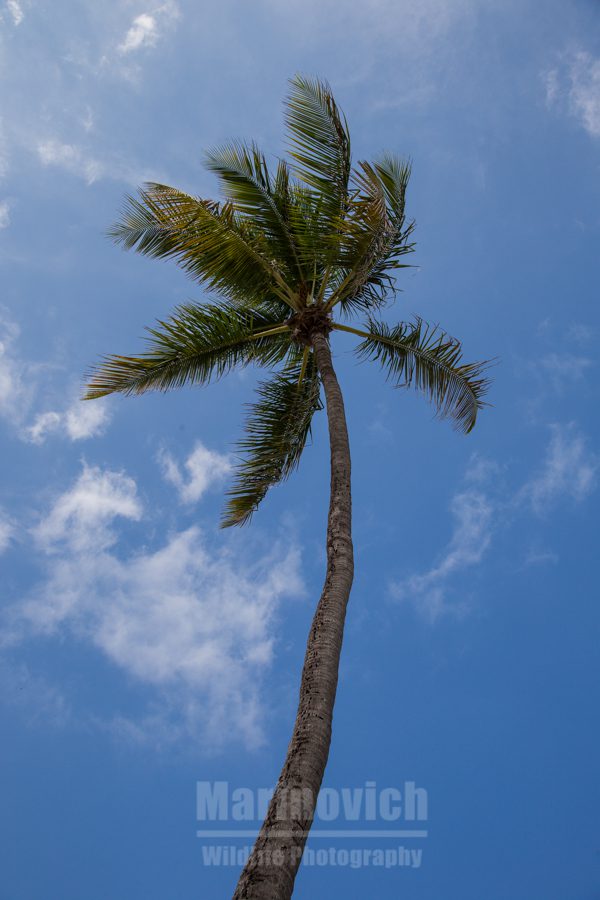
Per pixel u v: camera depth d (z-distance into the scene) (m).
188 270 10.81
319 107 10.33
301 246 10.94
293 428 11.80
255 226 10.84
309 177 10.29
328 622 6.41
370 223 9.70
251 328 11.75
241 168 10.67
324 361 10.58
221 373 11.68
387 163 11.05
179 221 10.31
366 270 10.61
